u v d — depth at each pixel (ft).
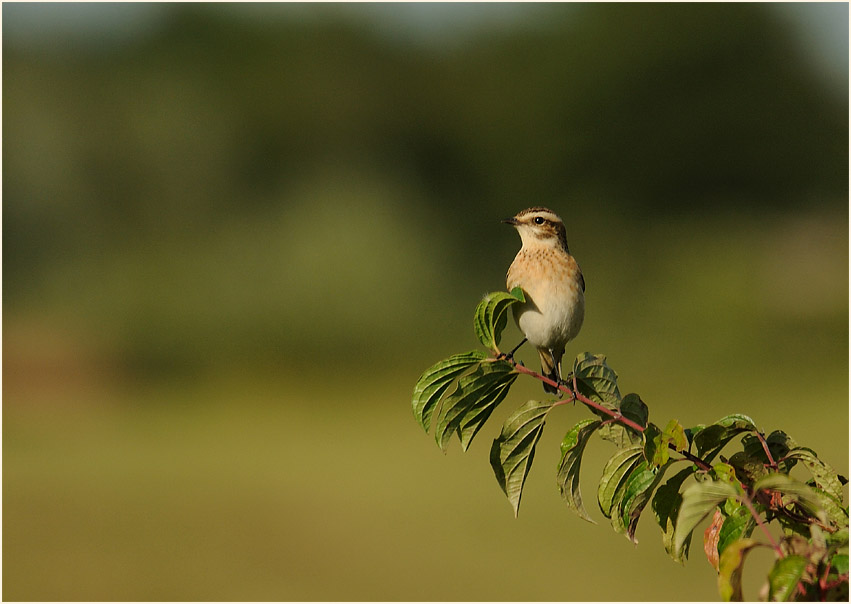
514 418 12.05
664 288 99.55
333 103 112.37
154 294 94.17
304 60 112.57
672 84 112.98
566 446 11.64
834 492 10.80
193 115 108.37
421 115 114.52
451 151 115.24
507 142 114.83
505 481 12.00
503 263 110.52
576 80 114.32
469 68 117.80
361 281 94.99
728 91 111.96
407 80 115.03
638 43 111.45
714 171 113.80
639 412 11.98
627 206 113.29
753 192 113.39
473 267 108.78
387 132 114.32
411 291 97.30
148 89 109.09
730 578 9.00
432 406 12.03
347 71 113.39
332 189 106.01
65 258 100.32
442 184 113.91
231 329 93.20
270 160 109.81
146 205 104.32
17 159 101.35
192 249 100.48
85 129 104.88
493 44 118.01
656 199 114.01
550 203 115.24
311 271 94.68
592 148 113.91
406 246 100.63
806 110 111.75
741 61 112.06
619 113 114.11
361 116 113.70
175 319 93.25
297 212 103.14
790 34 111.55
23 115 103.45
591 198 114.21
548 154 114.73
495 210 113.39
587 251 109.50
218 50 111.34
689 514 9.50
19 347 88.74
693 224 111.45
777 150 112.06
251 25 112.16
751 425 11.10
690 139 112.57
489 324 12.21
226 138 109.09
